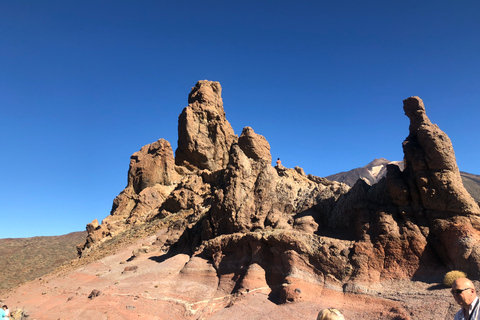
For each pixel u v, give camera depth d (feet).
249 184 124.77
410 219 86.69
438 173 85.97
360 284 80.23
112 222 232.53
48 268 323.78
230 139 248.73
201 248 118.93
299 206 117.08
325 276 85.66
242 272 99.30
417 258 80.89
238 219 116.06
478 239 75.20
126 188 267.39
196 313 91.09
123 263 145.38
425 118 95.96
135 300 98.32
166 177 254.68
